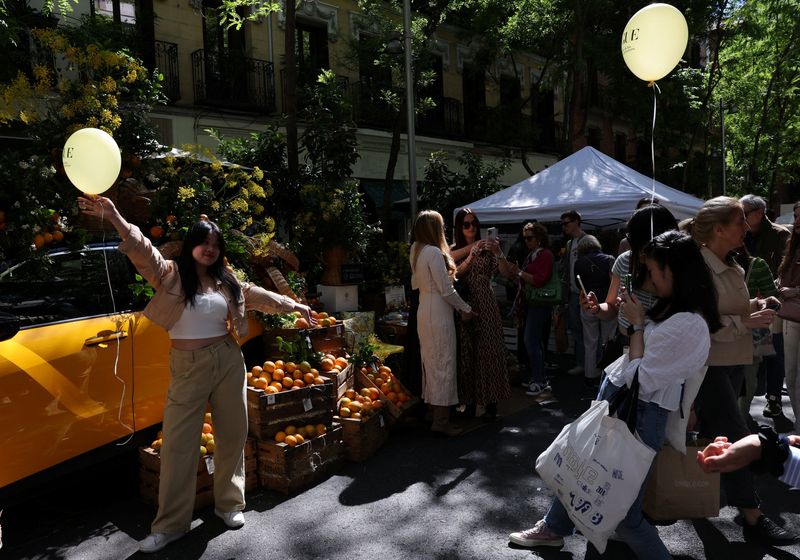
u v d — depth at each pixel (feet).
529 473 14.49
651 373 8.61
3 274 11.78
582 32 52.75
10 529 11.97
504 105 66.18
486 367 17.44
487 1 53.83
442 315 16.51
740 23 63.93
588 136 84.28
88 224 13.47
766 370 18.56
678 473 9.83
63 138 14.58
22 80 15.26
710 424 11.16
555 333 28.81
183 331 11.26
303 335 16.49
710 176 83.56
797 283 15.85
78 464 12.17
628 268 13.75
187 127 41.63
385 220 39.50
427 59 42.47
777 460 6.06
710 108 73.00
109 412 12.70
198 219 16.20
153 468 12.82
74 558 10.82
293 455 13.42
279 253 18.81
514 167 71.61
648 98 60.18
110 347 12.74
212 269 11.61
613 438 8.75
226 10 28.71
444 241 16.98
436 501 13.01
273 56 46.91
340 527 11.86
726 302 10.84
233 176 18.57
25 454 11.19
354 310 23.06
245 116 44.42
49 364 11.59
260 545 11.18
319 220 23.12
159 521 11.18
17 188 12.53
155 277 10.98
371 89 50.67
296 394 14.11
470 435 17.31
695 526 11.64
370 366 18.17
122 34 33.37
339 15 51.72
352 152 27.99
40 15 27.17
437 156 47.62
